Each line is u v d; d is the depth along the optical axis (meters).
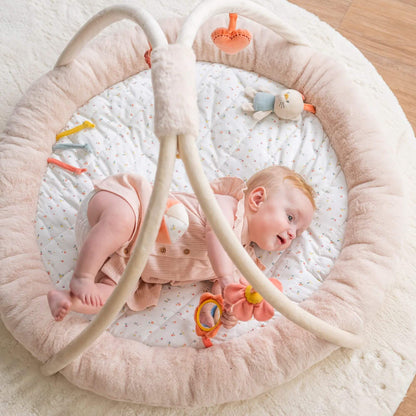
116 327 1.30
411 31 2.00
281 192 1.36
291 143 1.54
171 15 1.93
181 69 0.97
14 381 1.29
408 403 1.37
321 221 1.43
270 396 1.30
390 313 1.45
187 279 1.34
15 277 1.29
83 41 1.41
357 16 2.01
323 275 1.37
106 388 1.20
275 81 1.65
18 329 1.23
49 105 1.51
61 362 1.15
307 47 1.63
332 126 1.53
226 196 1.36
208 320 1.27
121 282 0.92
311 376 1.33
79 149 1.51
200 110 1.59
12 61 1.82
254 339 1.24
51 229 1.41
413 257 1.54
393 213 1.38
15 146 1.45
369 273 1.31
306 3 2.03
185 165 0.93
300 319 1.03
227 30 1.31
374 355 1.38
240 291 1.13
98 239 1.18
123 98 1.60
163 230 1.25
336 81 1.57
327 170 1.50
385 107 1.79
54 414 1.26
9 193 1.39
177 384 1.19
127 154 1.52
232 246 0.91
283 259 1.40
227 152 1.53
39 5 1.92
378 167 1.43
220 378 1.19
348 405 1.30
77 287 1.16
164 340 1.28
